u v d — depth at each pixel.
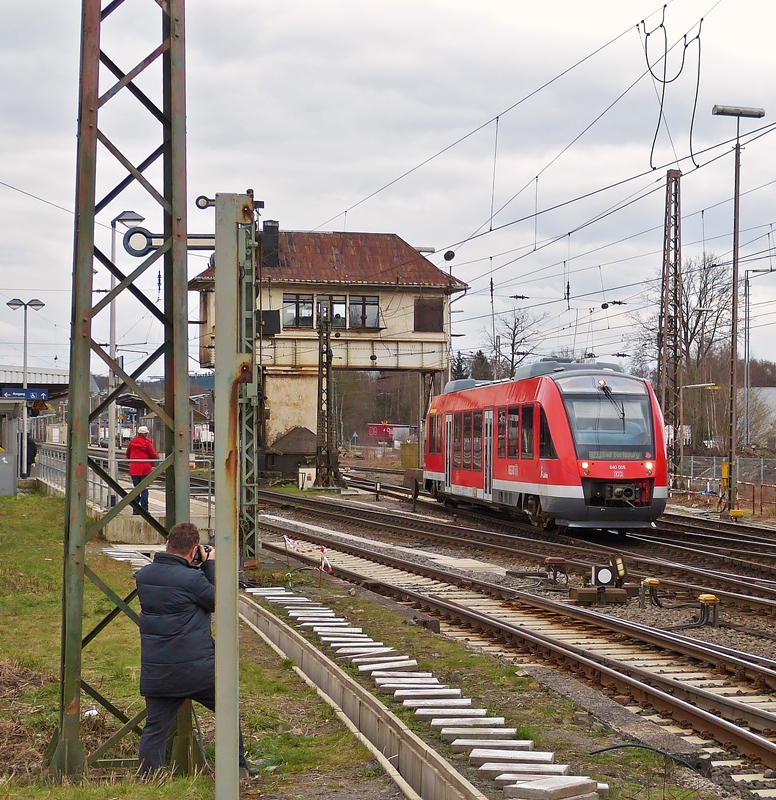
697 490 44.22
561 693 9.98
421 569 20.48
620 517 24.88
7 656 10.73
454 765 7.35
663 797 6.73
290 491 46.28
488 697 9.71
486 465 29.64
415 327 57.81
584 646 12.91
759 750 8.12
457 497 32.78
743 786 7.43
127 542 23.45
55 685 9.52
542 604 15.90
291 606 15.49
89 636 7.16
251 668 10.83
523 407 26.78
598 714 9.24
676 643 12.30
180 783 6.66
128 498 7.22
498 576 20.20
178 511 7.18
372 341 57.25
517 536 27.75
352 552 24.12
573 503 24.53
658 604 16.05
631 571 20.20
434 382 58.91
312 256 57.56
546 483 25.14
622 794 6.80
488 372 92.62
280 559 22.50
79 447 7.06
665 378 42.09
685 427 51.19
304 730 8.53
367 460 81.31
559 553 23.27
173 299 7.17
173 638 6.79
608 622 13.94
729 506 34.94
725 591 17.36
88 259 6.98
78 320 6.99
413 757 7.23
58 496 32.91
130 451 23.41
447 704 9.11
